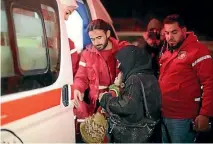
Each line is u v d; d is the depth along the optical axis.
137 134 2.79
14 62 1.97
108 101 2.81
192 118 3.41
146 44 4.68
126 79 2.86
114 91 2.93
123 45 3.43
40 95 2.19
